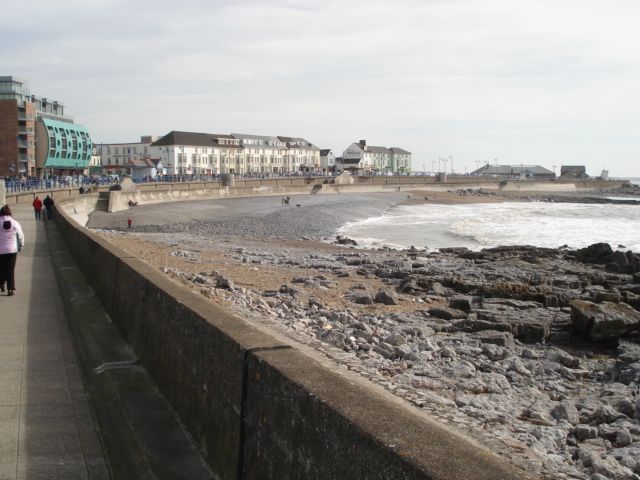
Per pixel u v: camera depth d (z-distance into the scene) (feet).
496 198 383.65
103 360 21.75
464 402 28.63
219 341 12.77
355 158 609.42
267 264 82.12
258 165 533.14
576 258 98.68
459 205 320.09
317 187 348.38
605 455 23.20
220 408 12.37
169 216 190.49
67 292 37.09
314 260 90.79
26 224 102.73
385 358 36.73
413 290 62.69
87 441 16.76
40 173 323.16
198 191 265.54
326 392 8.70
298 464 8.83
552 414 28.45
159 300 19.06
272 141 563.89
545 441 24.07
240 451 11.05
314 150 611.06
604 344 43.98
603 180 558.97
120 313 26.02
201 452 13.38
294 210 223.71
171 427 15.15
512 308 53.52
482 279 73.15
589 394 32.76
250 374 10.93
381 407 8.09
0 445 16.42
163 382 17.61
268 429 9.94
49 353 25.43
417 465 6.48
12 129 300.61
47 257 58.65
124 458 14.56
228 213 213.05
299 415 8.94
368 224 197.16
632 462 22.47
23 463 15.33
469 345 41.09
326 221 196.85
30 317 32.22
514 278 74.33
